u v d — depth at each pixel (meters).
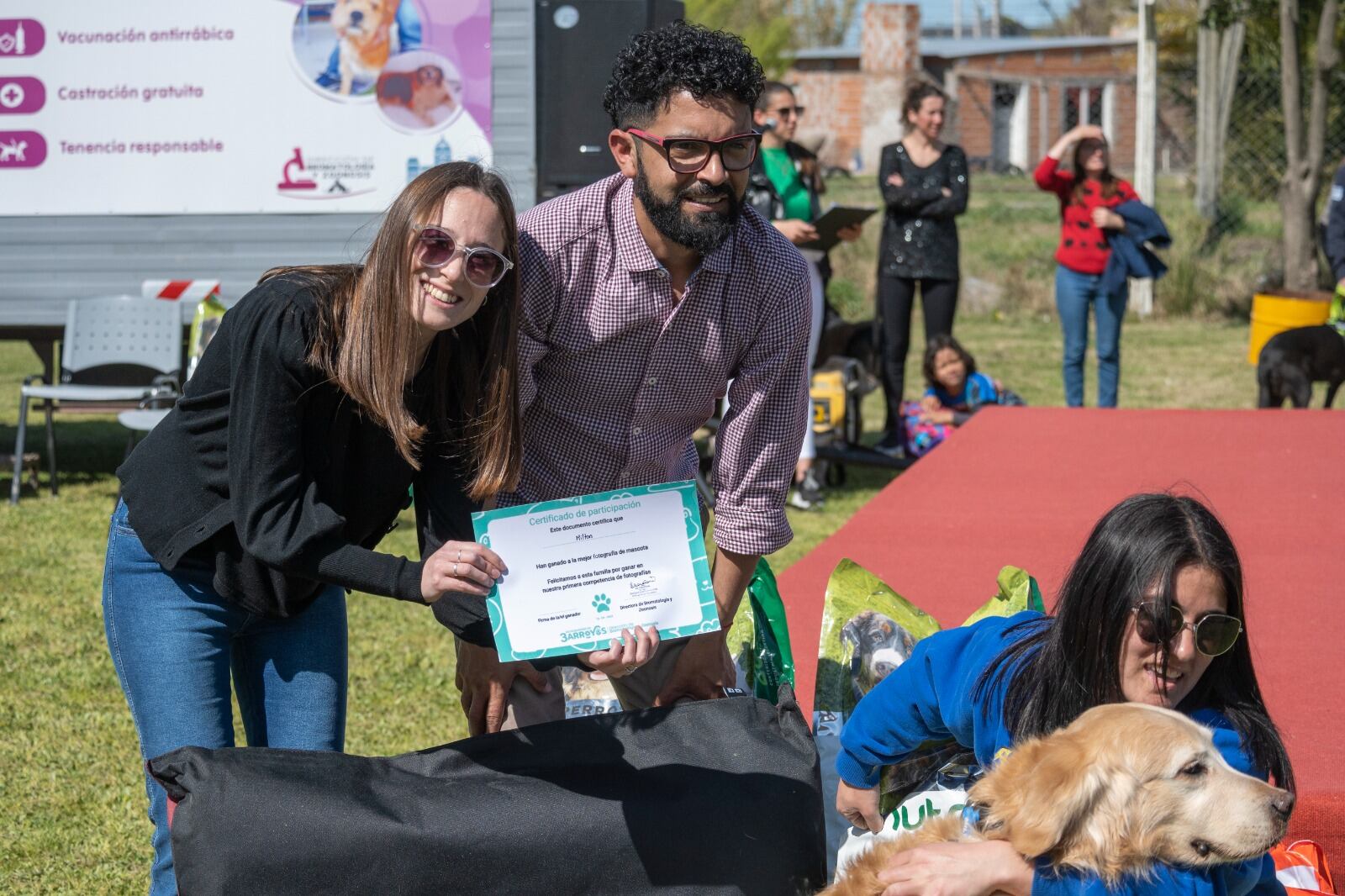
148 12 8.68
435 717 4.87
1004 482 6.88
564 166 8.47
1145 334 15.84
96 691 5.12
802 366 2.93
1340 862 2.99
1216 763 2.15
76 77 8.77
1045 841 2.14
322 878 2.33
